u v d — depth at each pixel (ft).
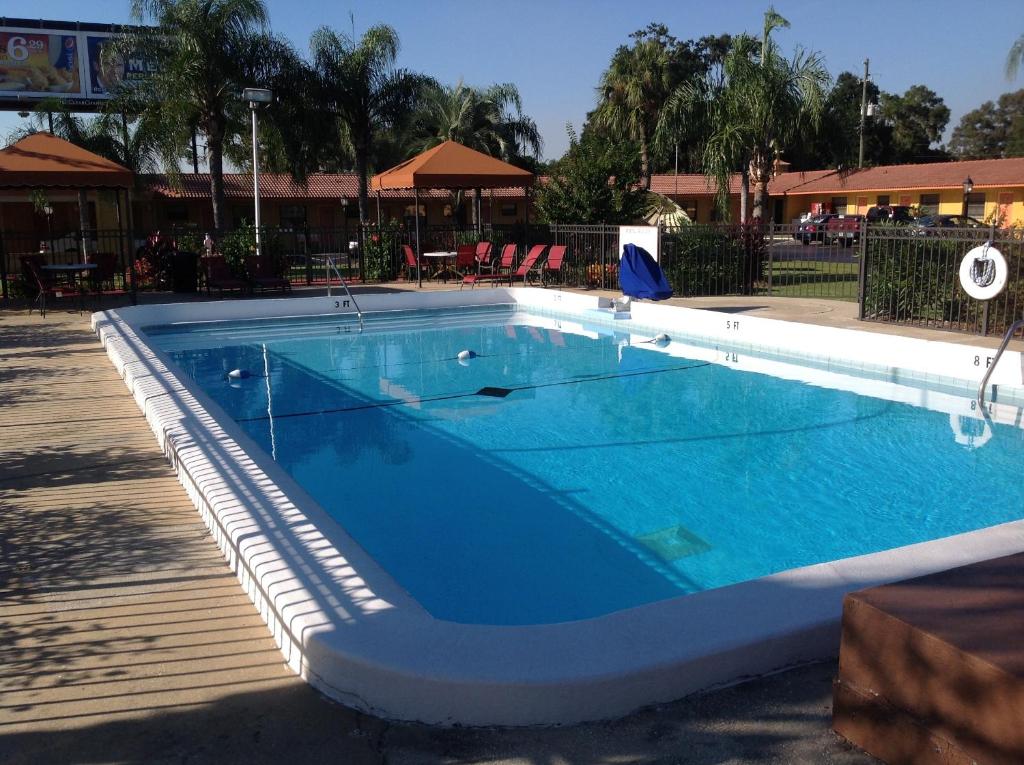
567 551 17.72
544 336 45.55
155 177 102.89
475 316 52.75
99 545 14.90
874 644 8.19
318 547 12.92
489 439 26.21
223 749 8.89
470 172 60.29
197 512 16.61
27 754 8.84
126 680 10.34
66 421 23.98
